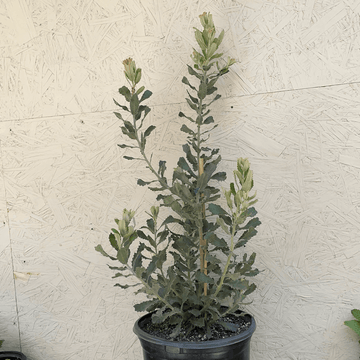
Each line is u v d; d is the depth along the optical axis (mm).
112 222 1185
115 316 1189
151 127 938
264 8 1045
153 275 1147
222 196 1097
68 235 1219
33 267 1247
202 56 941
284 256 1065
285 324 1072
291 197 1053
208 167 922
